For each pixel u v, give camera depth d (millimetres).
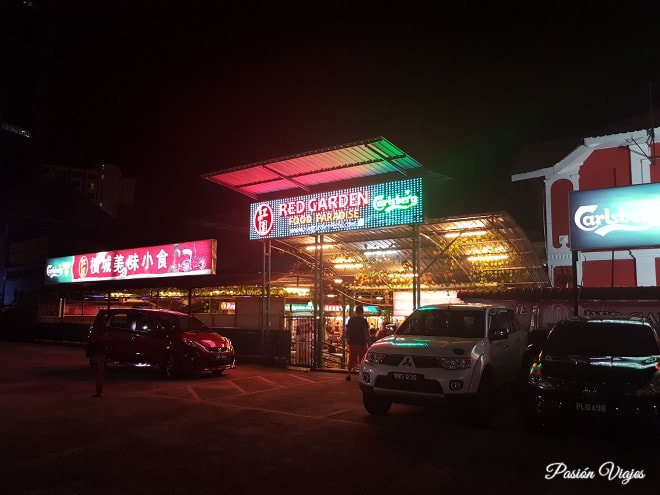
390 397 8094
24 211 45656
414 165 12922
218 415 8906
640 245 11180
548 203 15531
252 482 5516
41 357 18734
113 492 5215
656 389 6750
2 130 73688
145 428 7938
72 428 7918
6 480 5547
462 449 6770
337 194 14352
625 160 14562
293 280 18969
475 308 9258
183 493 5199
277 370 15273
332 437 7398
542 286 15703
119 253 24141
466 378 7703
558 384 7168
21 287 41656
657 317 11766
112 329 14789
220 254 32094
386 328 13773
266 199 15953
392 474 5773
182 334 13570
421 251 16016
